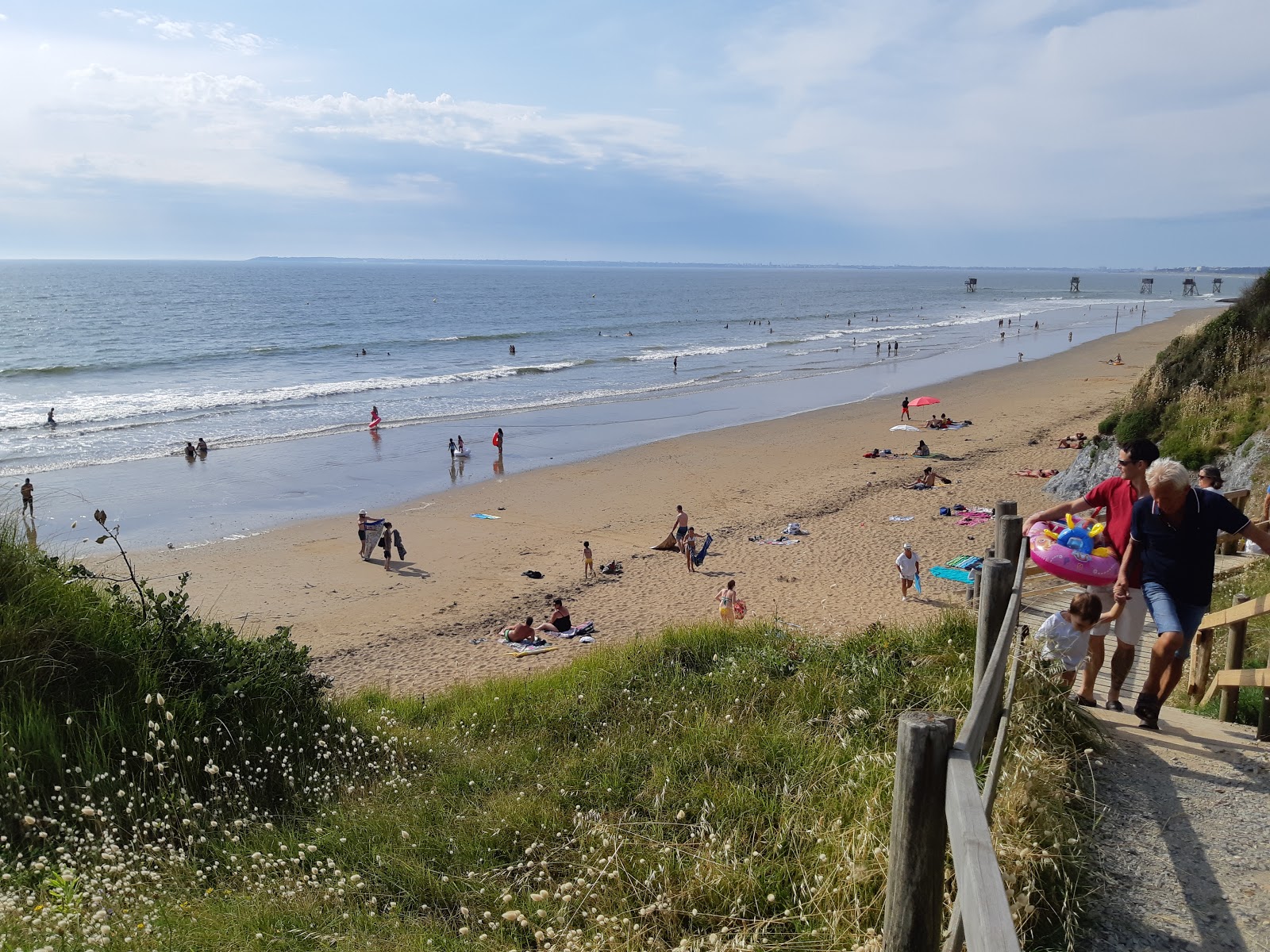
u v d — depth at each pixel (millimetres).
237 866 4477
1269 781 4281
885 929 2443
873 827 3934
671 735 5996
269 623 18125
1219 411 18297
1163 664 4875
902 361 65312
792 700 6309
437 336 85188
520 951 3613
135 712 5504
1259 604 5043
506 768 5918
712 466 32062
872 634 7711
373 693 10336
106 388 49312
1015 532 5125
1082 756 4555
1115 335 82188
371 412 38875
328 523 25391
